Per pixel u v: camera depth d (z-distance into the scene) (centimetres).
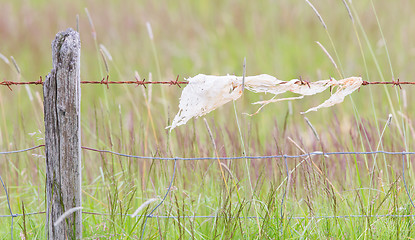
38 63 2081
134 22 2355
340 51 2100
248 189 906
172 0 2598
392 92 1712
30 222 841
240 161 984
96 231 790
